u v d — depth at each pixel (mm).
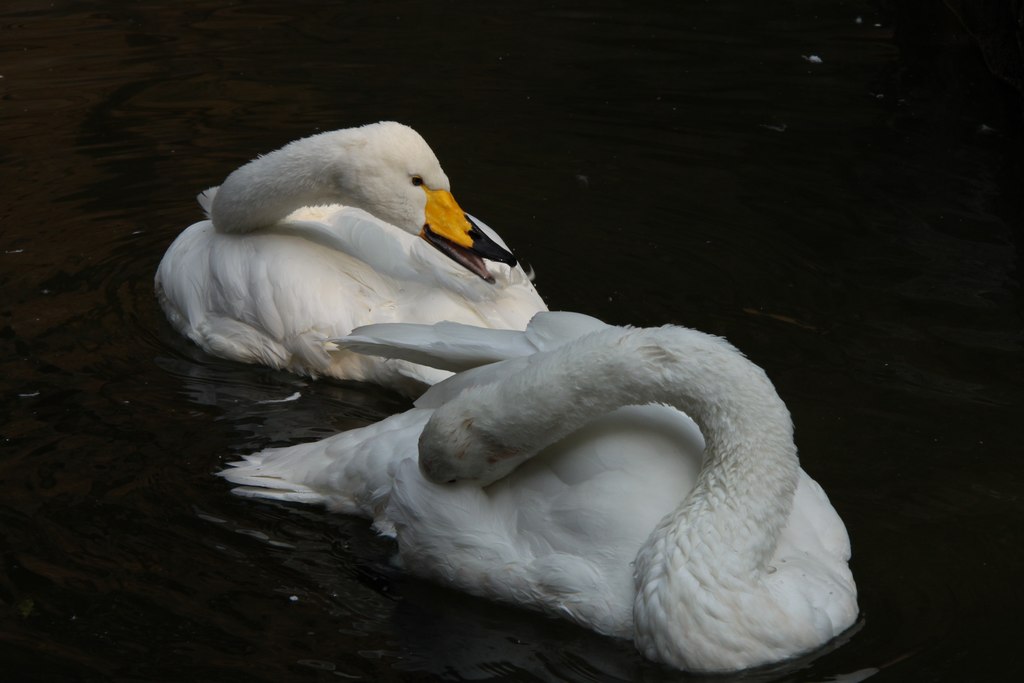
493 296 7340
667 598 5062
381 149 7539
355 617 5562
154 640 5379
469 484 5703
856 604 5406
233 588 5723
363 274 7461
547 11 13328
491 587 5582
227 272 7625
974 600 5582
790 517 5574
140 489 6410
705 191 9711
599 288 8375
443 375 7094
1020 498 6262
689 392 5320
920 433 6777
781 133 10680
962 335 7688
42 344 7707
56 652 5281
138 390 7301
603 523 5375
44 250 8836
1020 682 5086
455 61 12086
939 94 11422
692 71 11898
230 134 10609
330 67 11914
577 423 5492
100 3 13406
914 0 13555
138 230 9148
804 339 7707
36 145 10367
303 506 6312
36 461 6598
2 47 12227
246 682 5148
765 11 13344
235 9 13312
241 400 7262
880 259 8648
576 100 11273
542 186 9797
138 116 10906
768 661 5109
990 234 8961
